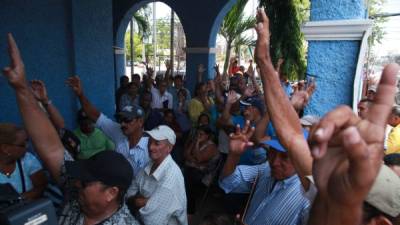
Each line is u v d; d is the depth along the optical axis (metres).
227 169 2.23
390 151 3.41
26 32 4.26
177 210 2.43
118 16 11.48
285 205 1.93
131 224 1.70
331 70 2.68
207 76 10.55
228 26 14.16
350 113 0.64
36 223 1.04
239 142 2.07
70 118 4.75
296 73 8.66
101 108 5.25
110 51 5.38
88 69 4.91
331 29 2.61
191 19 10.54
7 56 4.11
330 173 0.68
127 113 3.14
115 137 3.42
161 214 2.36
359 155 0.55
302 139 1.31
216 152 4.39
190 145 4.64
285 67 8.49
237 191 2.38
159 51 29.56
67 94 4.70
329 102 2.71
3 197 1.26
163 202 2.38
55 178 1.92
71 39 4.65
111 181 1.61
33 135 1.88
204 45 10.48
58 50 4.57
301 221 1.84
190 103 6.48
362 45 2.52
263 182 2.21
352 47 2.58
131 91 6.69
